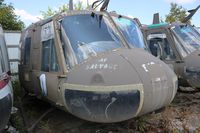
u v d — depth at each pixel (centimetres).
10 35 1042
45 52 538
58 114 598
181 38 733
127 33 526
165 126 480
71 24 491
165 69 436
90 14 513
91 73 406
